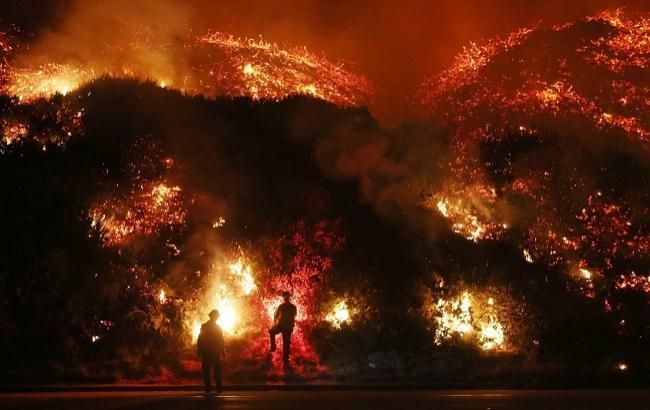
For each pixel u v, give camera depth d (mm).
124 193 27516
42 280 23312
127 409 14133
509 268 26703
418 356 22641
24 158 28125
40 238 24344
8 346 21500
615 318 24859
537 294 25422
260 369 21688
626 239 28078
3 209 25078
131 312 23250
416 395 17328
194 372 21547
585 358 23125
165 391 19047
